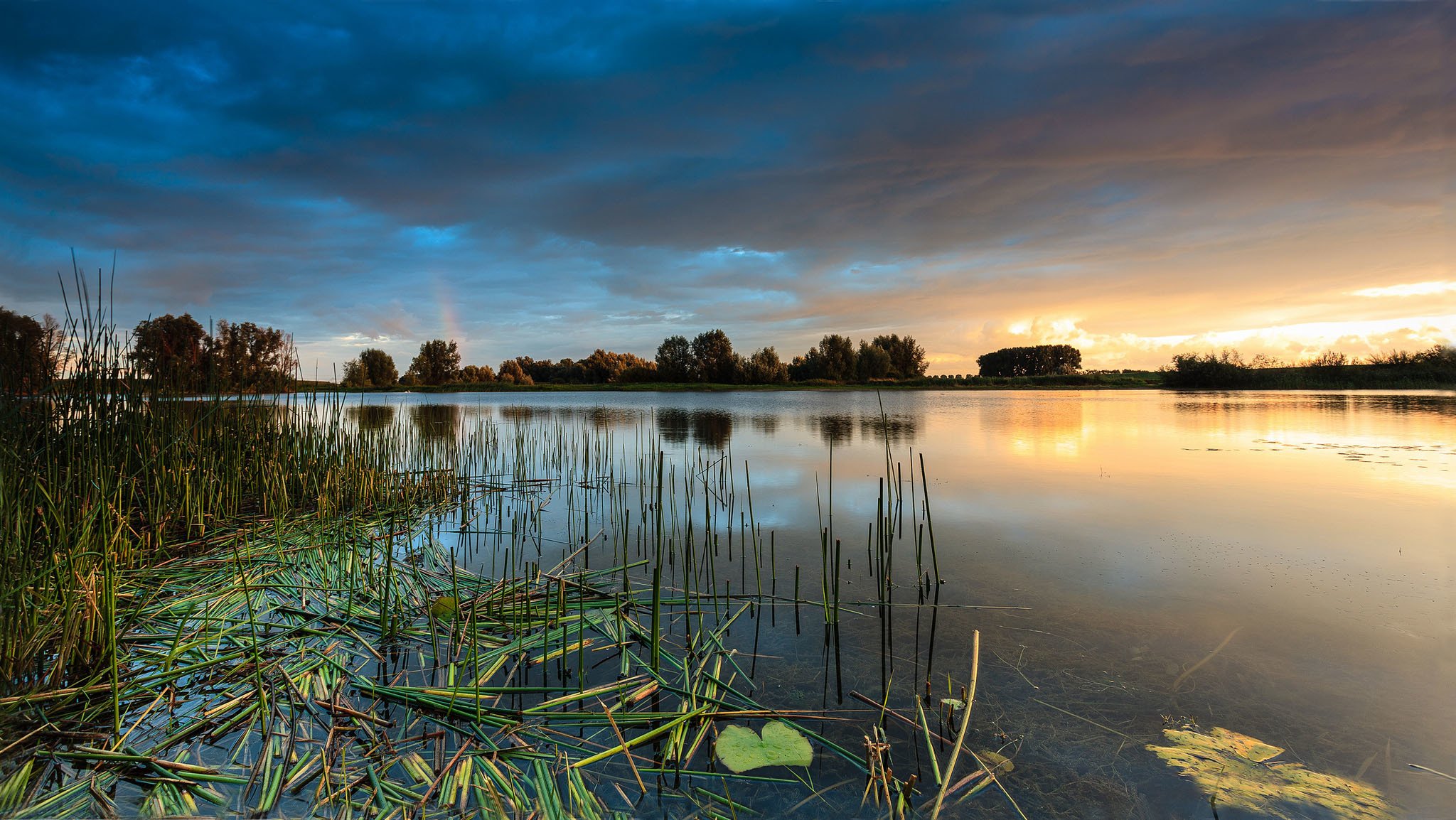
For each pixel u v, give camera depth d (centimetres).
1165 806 196
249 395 721
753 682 277
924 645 311
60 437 465
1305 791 200
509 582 411
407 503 615
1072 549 456
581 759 224
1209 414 1577
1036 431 1226
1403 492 617
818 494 640
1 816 190
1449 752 219
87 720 241
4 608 251
